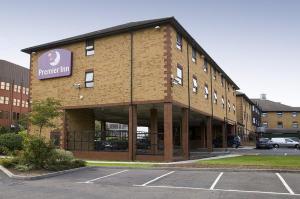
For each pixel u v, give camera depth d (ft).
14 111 263.90
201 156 98.37
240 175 54.13
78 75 96.27
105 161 82.69
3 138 98.02
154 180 50.75
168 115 80.48
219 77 135.03
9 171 57.67
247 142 191.11
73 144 97.76
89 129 104.73
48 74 101.09
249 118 218.59
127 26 89.92
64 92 98.07
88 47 95.71
